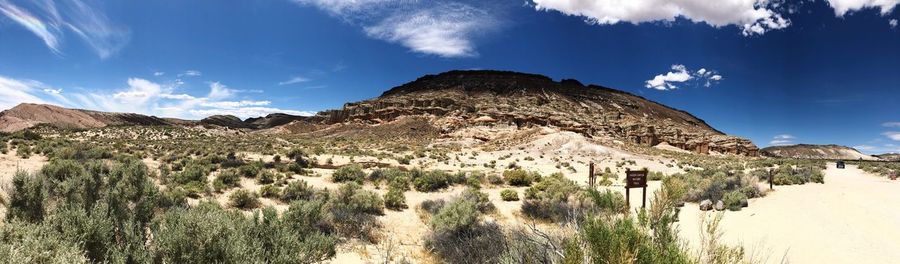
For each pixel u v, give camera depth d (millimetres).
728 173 31422
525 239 5043
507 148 65688
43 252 4426
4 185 9805
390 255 10109
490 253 7301
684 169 46094
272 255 6578
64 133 63781
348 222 12594
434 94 136625
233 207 15312
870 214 13250
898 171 35656
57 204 6852
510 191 19922
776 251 9477
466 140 79000
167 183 18766
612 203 4926
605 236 3799
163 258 5273
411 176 25109
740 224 12188
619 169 43969
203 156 35062
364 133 99562
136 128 73875
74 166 15039
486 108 106875
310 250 8094
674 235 4426
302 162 33312
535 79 183000
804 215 13164
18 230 4754
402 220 14617
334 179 24594
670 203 4570
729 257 4305
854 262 8625
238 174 22562
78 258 4555
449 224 10977
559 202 16500
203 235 5348
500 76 177500
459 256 8539
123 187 8391
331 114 133500
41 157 26266
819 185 22969
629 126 109250
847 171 43125
